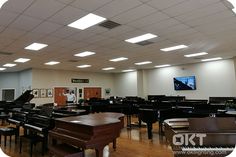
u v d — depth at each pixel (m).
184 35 5.21
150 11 3.68
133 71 13.51
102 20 4.07
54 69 11.80
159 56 8.16
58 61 8.92
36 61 8.84
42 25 4.26
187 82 10.55
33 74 10.93
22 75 12.30
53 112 4.85
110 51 6.97
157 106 6.10
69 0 3.19
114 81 14.88
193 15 3.90
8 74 12.80
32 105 6.97
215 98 8.33
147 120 5.62
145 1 3.29
